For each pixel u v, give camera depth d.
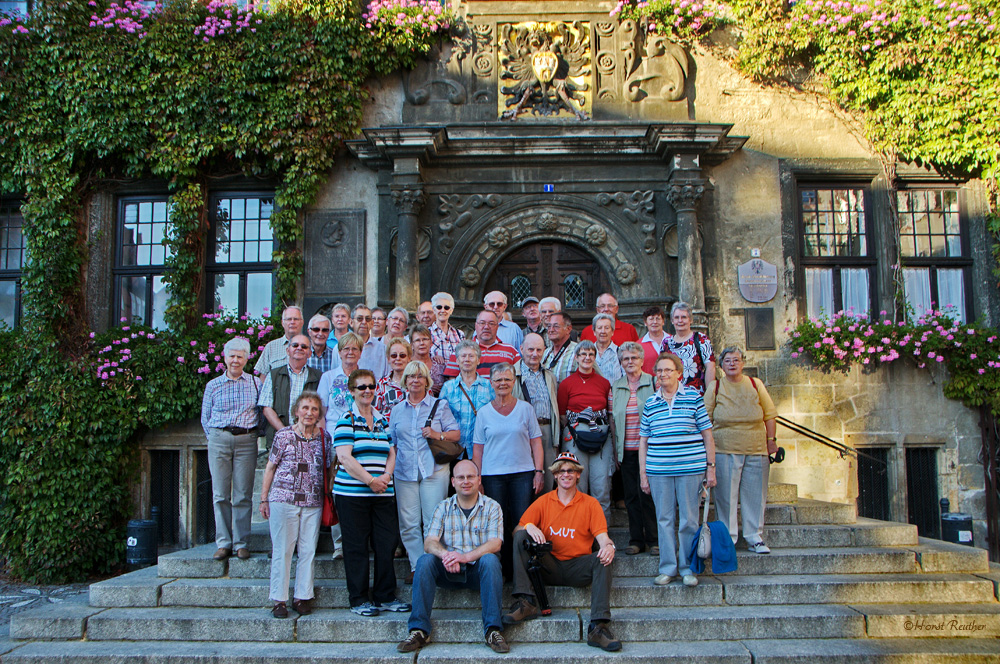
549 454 5.71
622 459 5.75
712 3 9.07
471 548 5.00
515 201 8.94
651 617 5.06
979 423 8.52
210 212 9.09
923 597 5.46
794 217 8.95
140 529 7.61
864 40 8.63
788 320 8.80
